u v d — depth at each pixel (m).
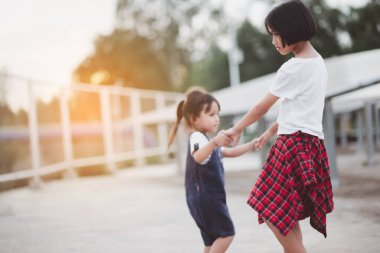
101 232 4.84
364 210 5.05
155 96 17.19
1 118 9.59
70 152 11.87
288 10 2.82
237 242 4.03
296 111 2.75
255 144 3.20
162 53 34.84
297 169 2.66
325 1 30.02
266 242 3.98
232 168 12.10
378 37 28.64
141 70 34.97
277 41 2.89
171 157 17.80
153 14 34.84
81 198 7.75
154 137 16.86
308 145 2.69
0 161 9.12
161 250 3.94
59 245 4.34
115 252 3.95
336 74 9.02
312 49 2.90
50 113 11.77
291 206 2.64
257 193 2.75
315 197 2.64
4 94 9.73
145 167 15.47
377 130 11.38
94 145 12.94
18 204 7.31
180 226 4.90
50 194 8.52
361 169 8.91
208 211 2.97
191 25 34.81
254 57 34.66
